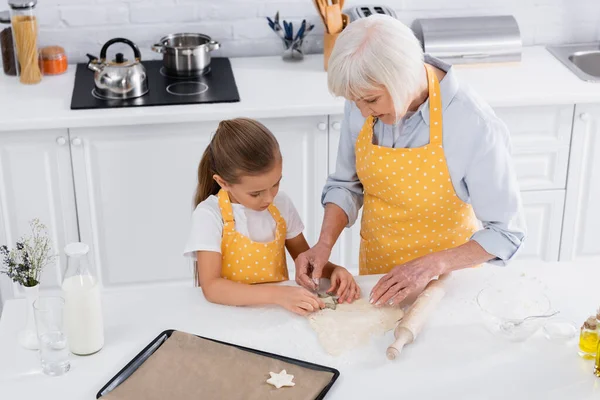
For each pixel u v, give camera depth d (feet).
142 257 10.63
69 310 5.81
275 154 6.51
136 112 9.70
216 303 6.56
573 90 10.25
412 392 5.59
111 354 5.95
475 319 6.33
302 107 9.86
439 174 6.86
